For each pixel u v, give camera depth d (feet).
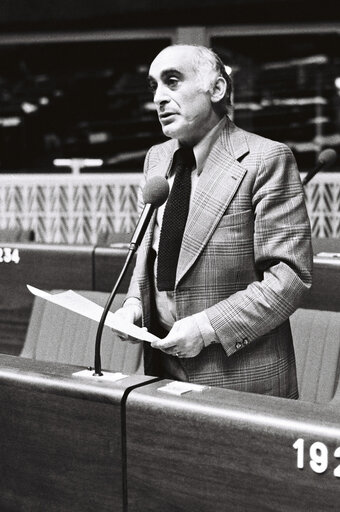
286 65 41.68
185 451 8.17
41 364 9.88
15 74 45.57
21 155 46.44
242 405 8.02
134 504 8.57
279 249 10.11
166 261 10.50
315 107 41.78
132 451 8.54
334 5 38.37
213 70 10.50
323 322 15.34
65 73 45.16
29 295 22.02
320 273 18.94
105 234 28.17
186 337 9.84
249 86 42.14
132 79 44.50
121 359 16.76
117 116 45.21
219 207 10.27
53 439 9.12
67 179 37.50
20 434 9.40
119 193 37.14
